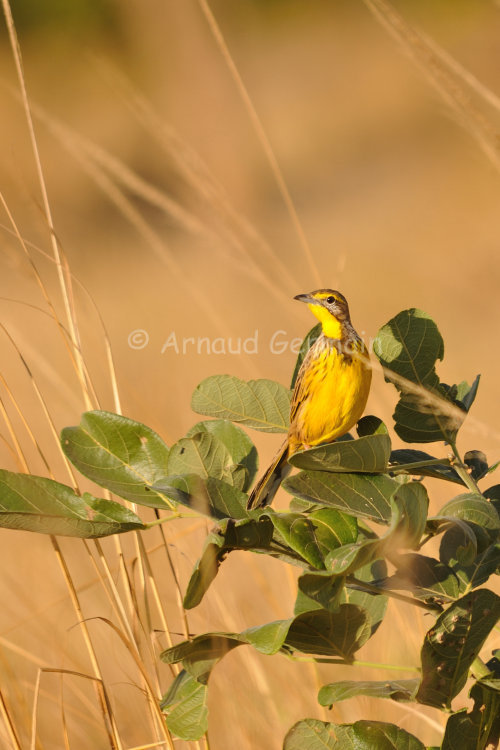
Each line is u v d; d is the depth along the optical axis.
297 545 4.46
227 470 5.21
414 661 7.95
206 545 4.43
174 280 21.44
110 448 5.29
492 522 4.59
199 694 5.37
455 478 5.35
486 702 4.83
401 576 4.75
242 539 4.56
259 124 9.23
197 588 4.41
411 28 6.61
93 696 8.88
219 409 5.79
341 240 22.14
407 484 4.15
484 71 19.09
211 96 21.62
